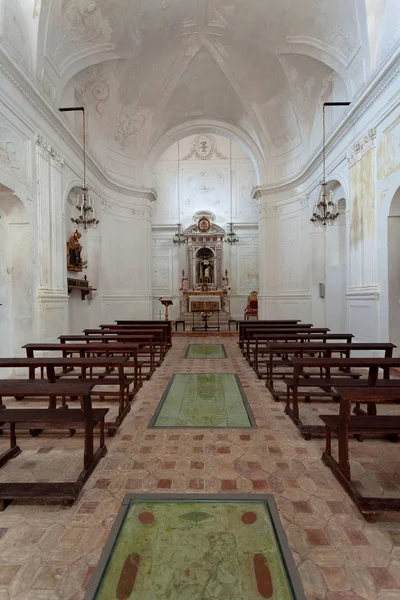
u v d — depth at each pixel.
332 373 5.95
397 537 2.30
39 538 2.30
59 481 3.03
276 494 2.77
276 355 8.59
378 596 1.86
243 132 14.34
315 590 1.89
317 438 3.83
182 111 13.66
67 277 9.86
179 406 4.93
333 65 8.84
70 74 8.61
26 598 1.86
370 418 3.02
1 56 5.80
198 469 3.17
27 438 3.89
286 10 8.70
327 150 9.98
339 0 7.47
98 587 1.91
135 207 13.84
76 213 10.49
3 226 6.97
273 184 13.55
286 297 13.23
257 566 2.05
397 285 7.00
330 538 2.29
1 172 6.09
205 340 12.01
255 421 4.32
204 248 18.05
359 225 8.11
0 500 2.60
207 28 10.28
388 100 6.77
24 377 6.98
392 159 6.73
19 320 7.11
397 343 7.01
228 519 2.48
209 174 18.66
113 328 9.05
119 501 2.70
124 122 12.81
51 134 8.05
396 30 6.47
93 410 3.44
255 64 11.19
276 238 13.71
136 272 13.87
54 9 7.09
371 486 2.90
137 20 9.12
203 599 1.83
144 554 2.14
